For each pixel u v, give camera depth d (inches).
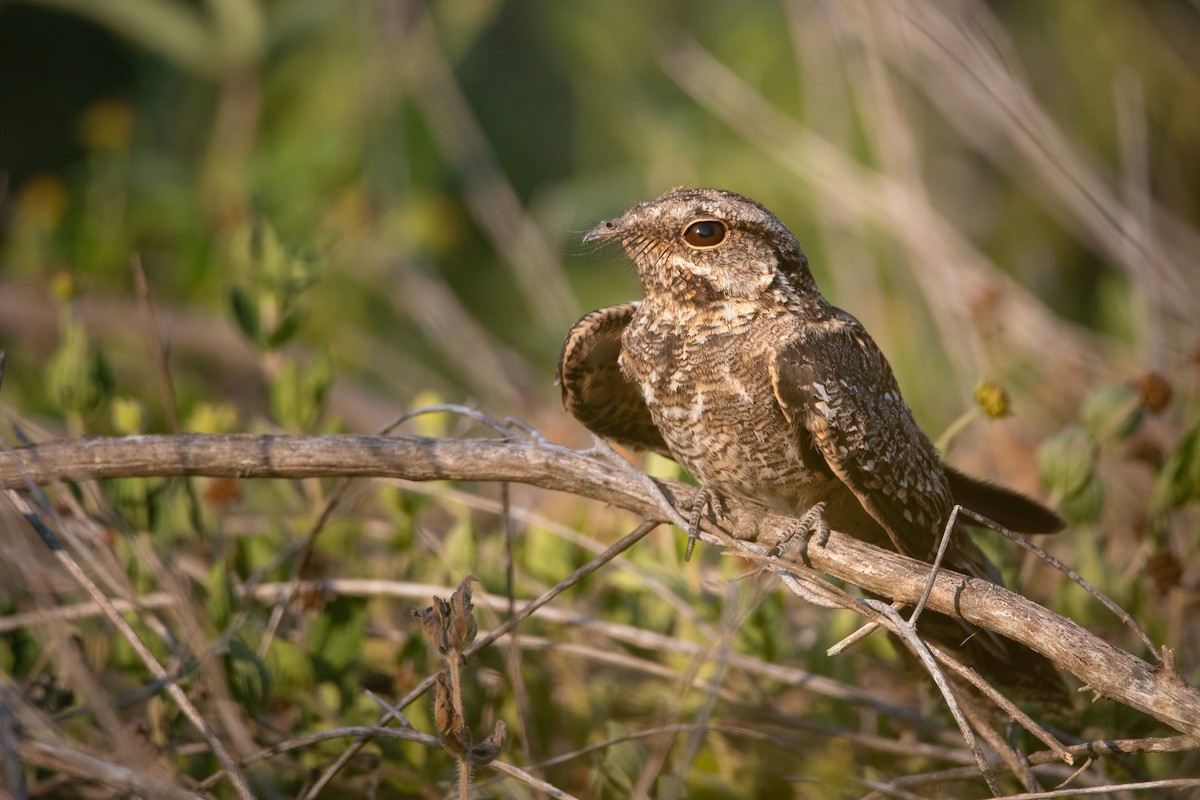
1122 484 472.7
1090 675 255.1
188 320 590.2
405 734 275.7
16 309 573.9
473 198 610.5
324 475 283.0
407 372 611.5
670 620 370.3
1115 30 671.8
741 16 724.0
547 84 775.7
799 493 323.6
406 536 373.4
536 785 264.2
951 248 531.8
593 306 632.4
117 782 245.8
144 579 336.8
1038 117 514.6
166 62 696.4
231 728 279.6
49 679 314.5
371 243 625.0
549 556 370.3
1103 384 508.4
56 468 277.7
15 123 736.3
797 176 613.3
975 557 327.0
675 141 653.9
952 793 328.8
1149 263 502.6
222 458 279.0
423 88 625.9
